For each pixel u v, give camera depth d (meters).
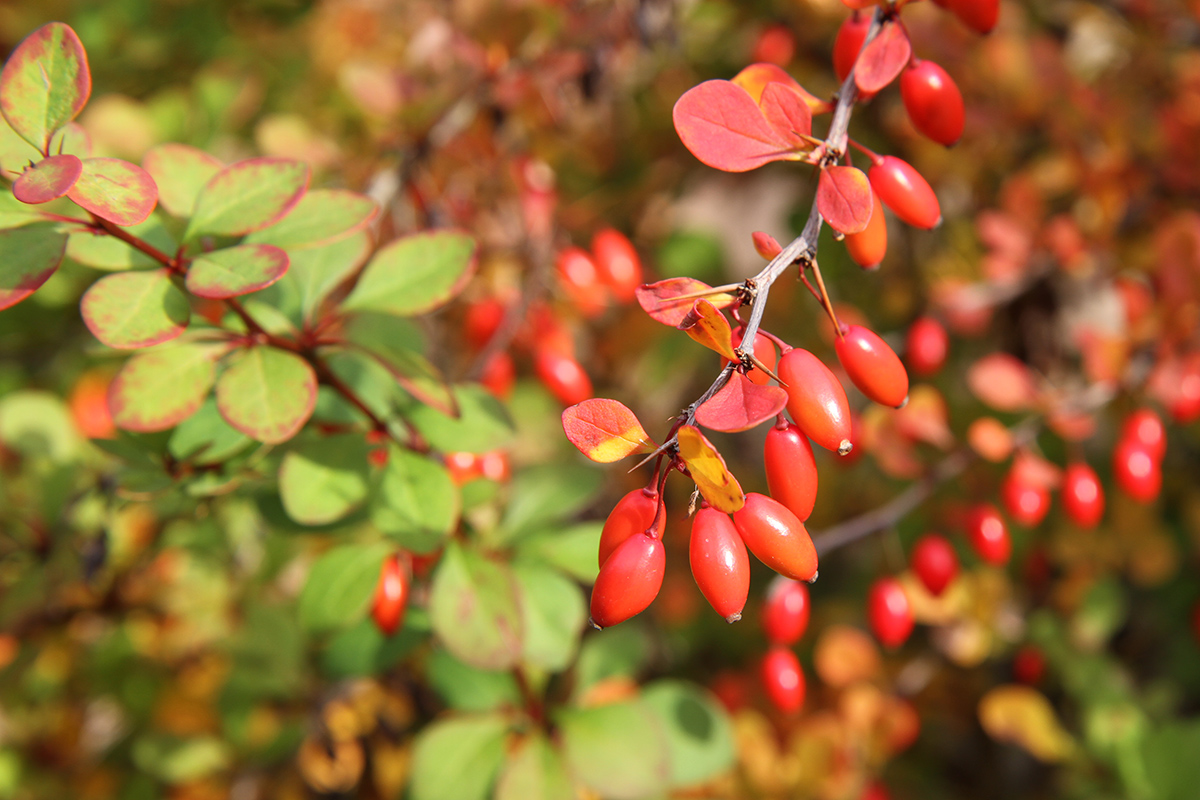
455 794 0.24
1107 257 0.34
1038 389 0.28
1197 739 0.31
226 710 0.31
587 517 0.33
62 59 0.18
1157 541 0.34
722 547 0.17
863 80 0.19
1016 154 0.38
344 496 0.22
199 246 0.20
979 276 0.35
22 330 0.33
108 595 0.32
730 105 0.18
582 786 0.25
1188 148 0.33
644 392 0.41
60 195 0.17
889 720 0.35
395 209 0.30
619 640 0.29
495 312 0.30
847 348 0.18
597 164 0.39
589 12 0.34
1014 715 0.34
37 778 0.35
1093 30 0.40
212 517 0.32
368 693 0.32
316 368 0.22
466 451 0.22
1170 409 0.27
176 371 0.20
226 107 0.36
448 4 0.35
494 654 0.22
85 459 0.31
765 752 0.32
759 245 0.18
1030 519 0.27
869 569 0.44
